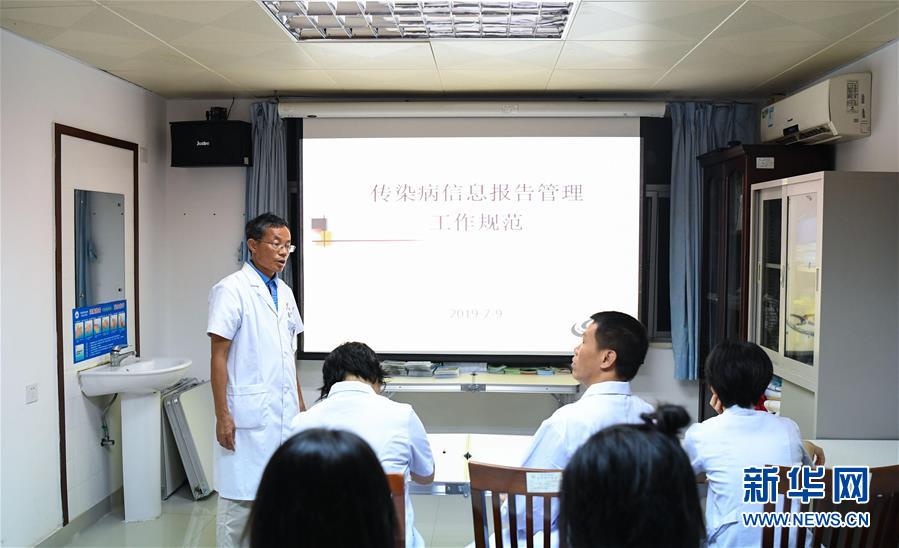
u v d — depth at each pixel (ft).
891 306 9.42
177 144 13.88
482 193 14.17
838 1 8.68
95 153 11.78
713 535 6.03
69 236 11.01
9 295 9.66
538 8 9.29
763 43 10.52
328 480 2.84
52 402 10.62
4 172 9.56
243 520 8.93
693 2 8.74
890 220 9.42
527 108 13.71
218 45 10.62
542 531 6.58
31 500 10.14
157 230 14.28
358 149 14.20
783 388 10.68
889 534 5.73
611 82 13.12
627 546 3.05
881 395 9.41
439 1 9.09
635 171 14.02
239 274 9.14
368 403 6.57
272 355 9.05
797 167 11.87
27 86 10.07
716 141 14.03
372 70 12.27
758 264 11.73
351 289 14.32
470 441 8.90
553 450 6.28
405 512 6.21
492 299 14.25
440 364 14.48
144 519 11.83
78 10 8.95
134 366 12.05
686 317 14.03
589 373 6.64
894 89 10.41
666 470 3.10
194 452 12.87
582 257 14.14
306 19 9.71
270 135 14.16
